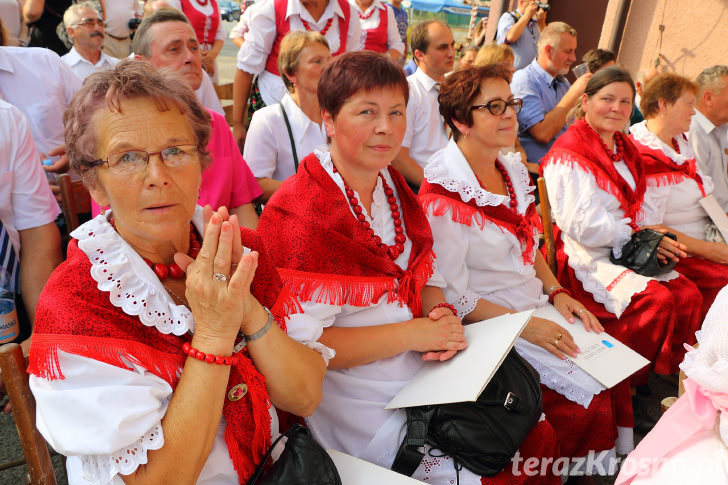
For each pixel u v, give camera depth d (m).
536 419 1.74
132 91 1.14
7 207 2.10
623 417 2.33
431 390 1.69
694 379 1.50
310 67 2.80
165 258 1.32
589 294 2.83
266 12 3.73
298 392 1.41
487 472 1.66
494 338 1.79
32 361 1.11
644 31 5.34
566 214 2.75
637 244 2.71
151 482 1.15
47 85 2.86
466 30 14.52
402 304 1.84
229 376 1.29
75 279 1.16
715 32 4.91
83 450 1.07
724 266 3.04
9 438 2.50
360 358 1.74
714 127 3.52
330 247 1.69
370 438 1.77
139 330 1.19
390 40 5.54
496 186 2.32
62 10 4.48
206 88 3.38
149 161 1.15
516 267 2.28
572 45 4.18
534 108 4.21
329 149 1.84
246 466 1.35
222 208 1.18
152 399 1.15
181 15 2.64
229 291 1.16
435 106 3.64
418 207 1.94
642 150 3.10
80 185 2.24
